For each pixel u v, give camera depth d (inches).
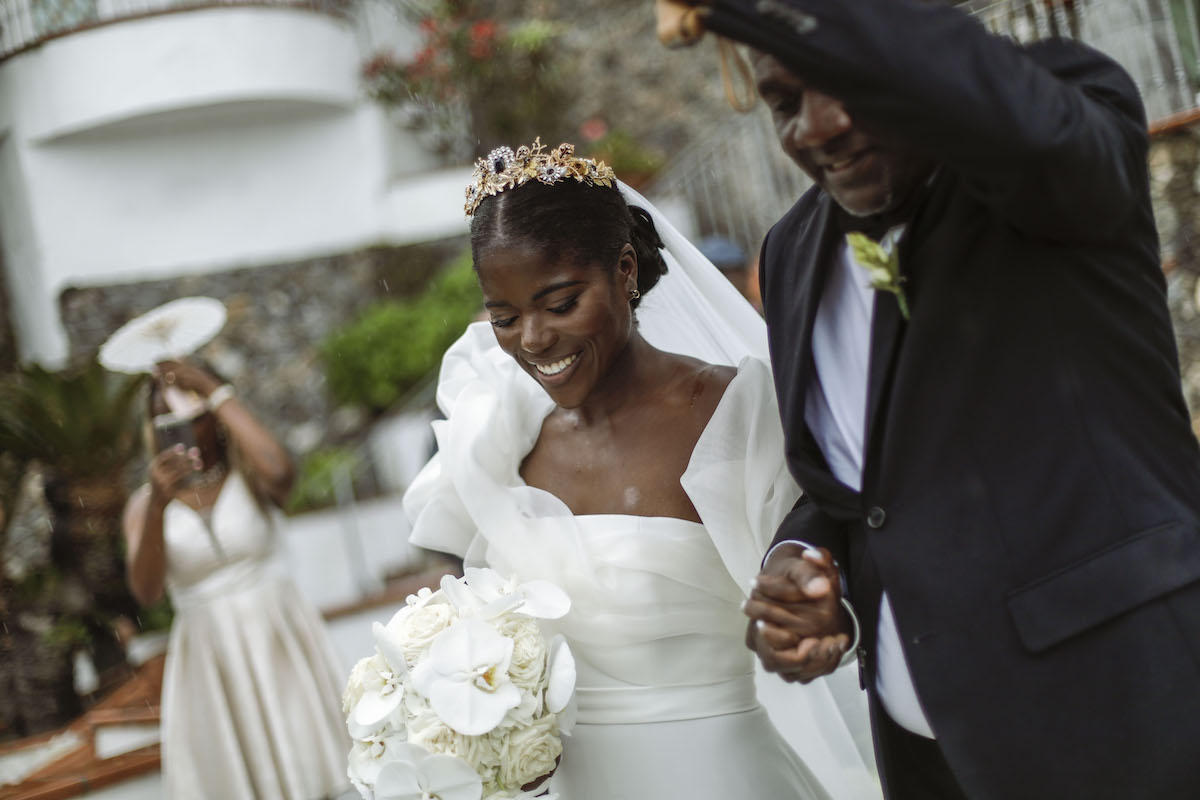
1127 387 61.5
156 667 195.9
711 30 53.5
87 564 221.6
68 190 417.4
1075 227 57.7
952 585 61.9
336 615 254.8
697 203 339.3
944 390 62.3
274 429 402.3
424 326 389.7
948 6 54.1
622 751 81.0
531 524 82.0
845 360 69.7
